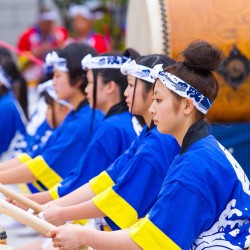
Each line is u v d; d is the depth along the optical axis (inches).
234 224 218.4
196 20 405.1
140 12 435.8
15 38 1056.8
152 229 215.3
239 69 405.1
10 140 493.7
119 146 297.6
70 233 220.7
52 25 768.3
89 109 336.5
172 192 214.8
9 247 235.9
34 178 335.3
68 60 334.0
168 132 225.8
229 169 219.3
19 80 511.5
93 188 275.6
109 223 267.1
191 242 214.7
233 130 414.0
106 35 810.2
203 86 221.3
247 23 406.6
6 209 226.8
